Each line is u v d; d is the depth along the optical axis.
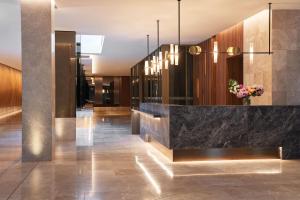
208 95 12.71
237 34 10.41
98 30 10.87
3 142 10.16
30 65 7.14
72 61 10.70
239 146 7.28
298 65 8.74
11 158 7.53
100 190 5.02
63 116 10.49
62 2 7.84
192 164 6.91
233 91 8.09
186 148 7.10
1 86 21.70
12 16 9.09
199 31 11.22
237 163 7.05
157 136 8.25
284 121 7.44
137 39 12.55
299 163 7.06
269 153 7.54
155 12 8.80
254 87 7.84
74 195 4.78
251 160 7.39
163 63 13.90
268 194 4.84
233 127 7.26
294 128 7.47
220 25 10.38
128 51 15.70
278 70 8.70
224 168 6.56
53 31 7.43
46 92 7.18
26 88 7.14
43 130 7.18
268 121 7.39
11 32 11.27
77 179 5.65
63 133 10.46
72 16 9.09
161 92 14.57
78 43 14.33
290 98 8.75
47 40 7.16
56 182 5.46
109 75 34.53
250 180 5.62
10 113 24.77
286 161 7.28
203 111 7.15
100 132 12.89
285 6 8.39
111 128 14.52
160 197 4.70
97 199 4.61
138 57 18.06
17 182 5.46
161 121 7.80
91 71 28.73
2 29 10.77
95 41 15.30
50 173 6.07
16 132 12.93
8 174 6.00
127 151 8.43
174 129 7.07
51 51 7.18
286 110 7.45
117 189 5.07
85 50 15.42
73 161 7.16
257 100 9.37
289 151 7.48
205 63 12.96
